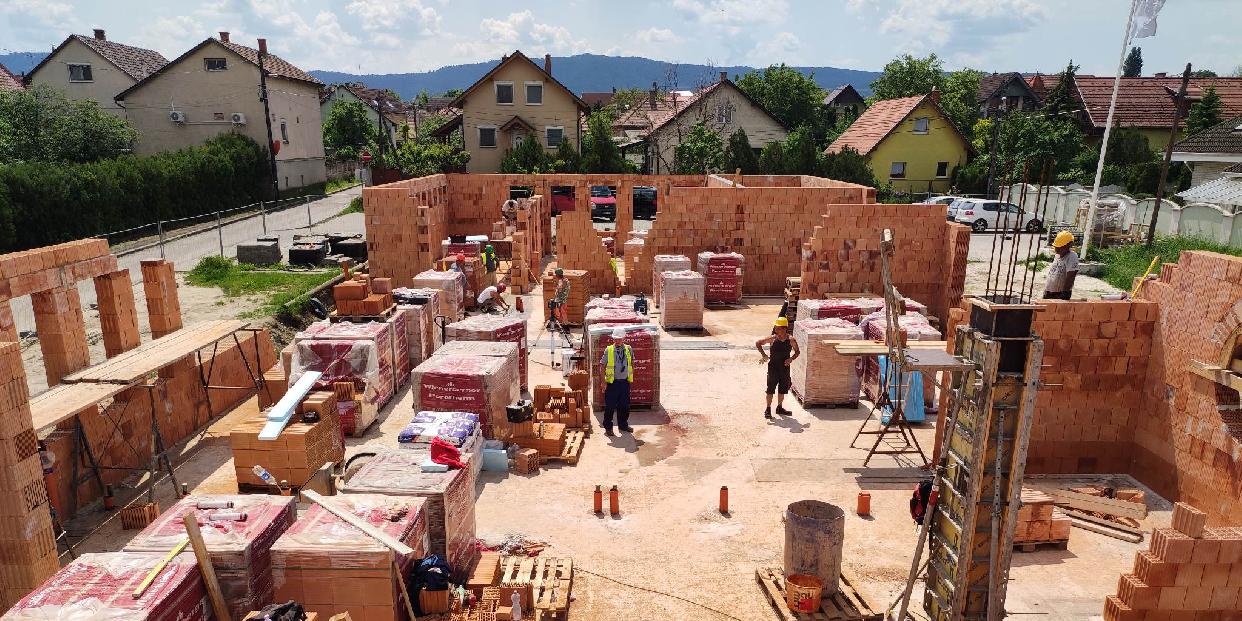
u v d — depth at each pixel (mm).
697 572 8469
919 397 12750
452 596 7262
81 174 26656
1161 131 43156
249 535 6383
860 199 22219
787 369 12852
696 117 47875
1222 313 9133
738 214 22500
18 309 18188
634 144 57000
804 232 22609
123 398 10742
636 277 23062
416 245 21031
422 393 11312
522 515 9703
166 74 40562
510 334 13539
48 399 8703
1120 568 8594
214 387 12523
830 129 58344
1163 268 10461
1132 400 10750
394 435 12203
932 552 7293
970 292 21734
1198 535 6773
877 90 66375
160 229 22922
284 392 12961
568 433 12242
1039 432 10883
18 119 32344
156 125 41156
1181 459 9883
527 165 41250
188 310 18109
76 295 10516
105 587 5590
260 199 40219
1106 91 45281
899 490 10414
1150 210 29828
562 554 8781
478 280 21078
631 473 10938
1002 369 6352
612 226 36188
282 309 18312
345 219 34938
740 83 60219
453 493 7754
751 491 10391
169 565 5918
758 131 48250
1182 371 9844
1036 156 40312
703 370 15773
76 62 42406
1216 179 30406
